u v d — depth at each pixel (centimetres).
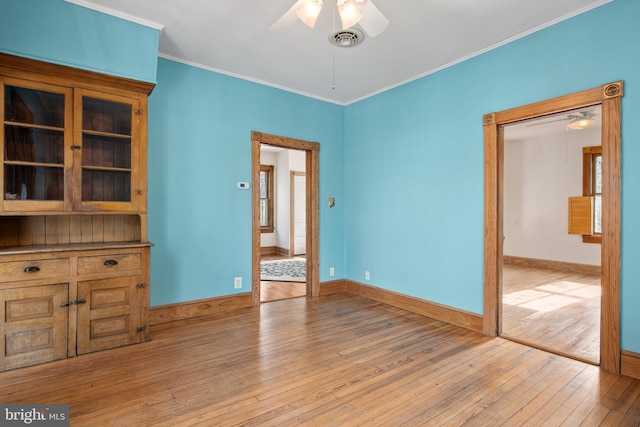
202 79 367
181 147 354
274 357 266
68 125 257
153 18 274
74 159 260
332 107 480
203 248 368
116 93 275
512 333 320
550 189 682
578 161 645
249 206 402
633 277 235
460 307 341
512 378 235
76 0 249
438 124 364
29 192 249
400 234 407
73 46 252
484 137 320
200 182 366
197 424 184
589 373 241
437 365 254
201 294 368
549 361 261
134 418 188
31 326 243
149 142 334
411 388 221
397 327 336
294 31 293
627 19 237
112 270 273
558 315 377
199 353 271
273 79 401
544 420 189
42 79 247
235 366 250
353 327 335
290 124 436
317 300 437
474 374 240
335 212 484
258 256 408
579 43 260
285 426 183
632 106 235
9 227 264
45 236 278
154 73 286
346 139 491
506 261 747
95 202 268
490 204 314
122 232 312
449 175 352
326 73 383
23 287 239
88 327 265
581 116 525
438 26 281
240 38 305
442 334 317
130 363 252
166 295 345
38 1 238
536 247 701
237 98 391
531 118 293
